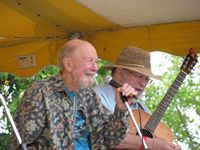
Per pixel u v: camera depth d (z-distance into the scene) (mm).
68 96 3607
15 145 3402
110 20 5375
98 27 5629
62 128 3518
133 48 4605
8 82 8039
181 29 5520
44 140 3492
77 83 3590
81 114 3662
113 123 3660
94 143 3701
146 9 5074
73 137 3549
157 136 4520
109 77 4590
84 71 3584
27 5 5043
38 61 5809
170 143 4344
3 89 8055
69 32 5738
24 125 3434
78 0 4785
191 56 4762
